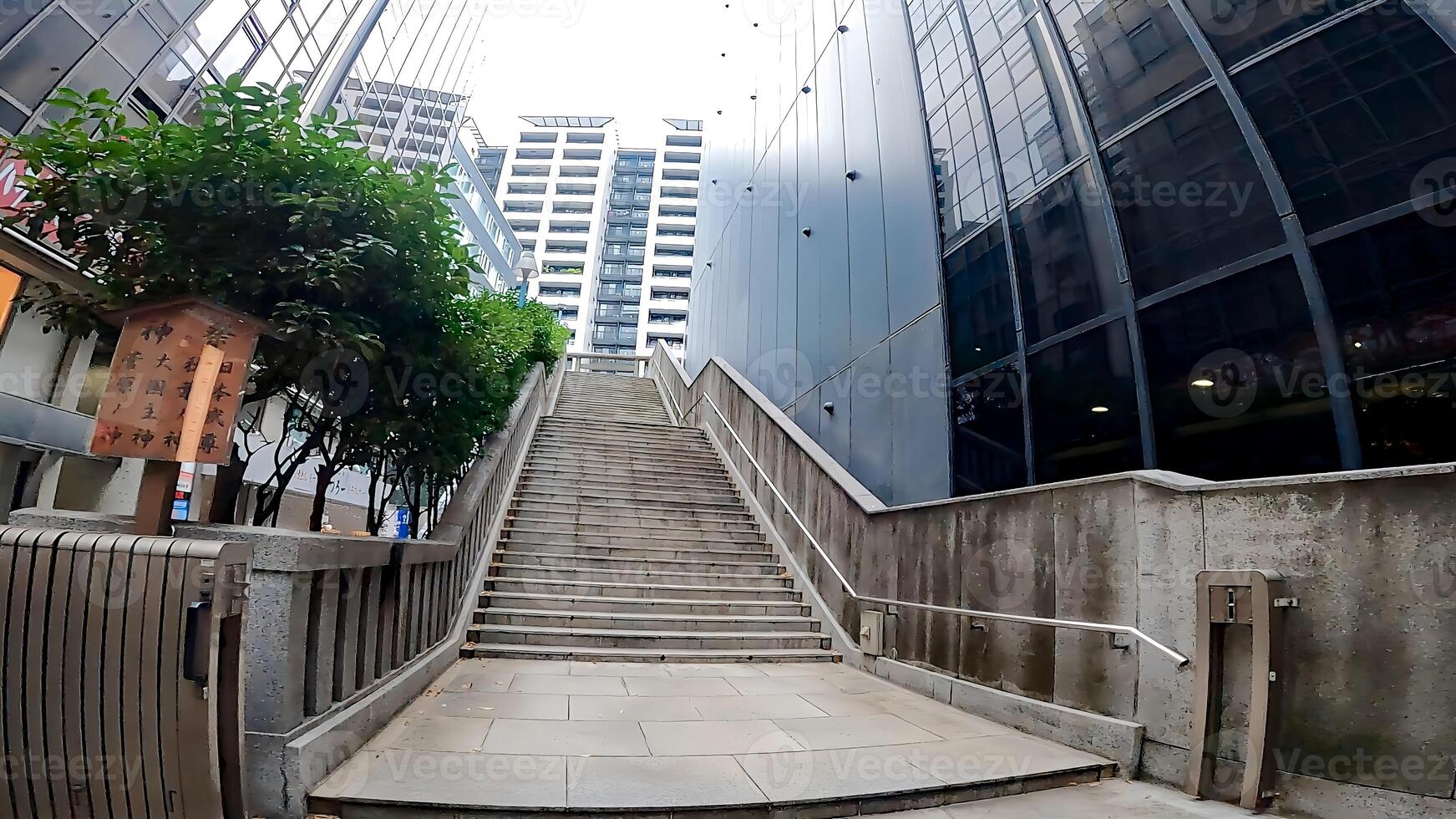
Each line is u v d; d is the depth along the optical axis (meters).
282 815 2.96
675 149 82.62
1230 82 5.35
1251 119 5.19
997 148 7.71
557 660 6.50
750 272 14.99
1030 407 6.86
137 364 2.91
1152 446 5.64
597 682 5.70
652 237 78.19
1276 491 3.70
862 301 9.90
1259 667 3.53
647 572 8.39
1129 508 4.35
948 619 5.79
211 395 2.94
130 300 3.34
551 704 4.91
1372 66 4.62
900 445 8.55
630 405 19.48
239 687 2.43
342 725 3.47
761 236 14.50
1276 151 5.04
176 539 2.40
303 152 3.62
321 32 16.28
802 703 5.36
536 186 80.19
